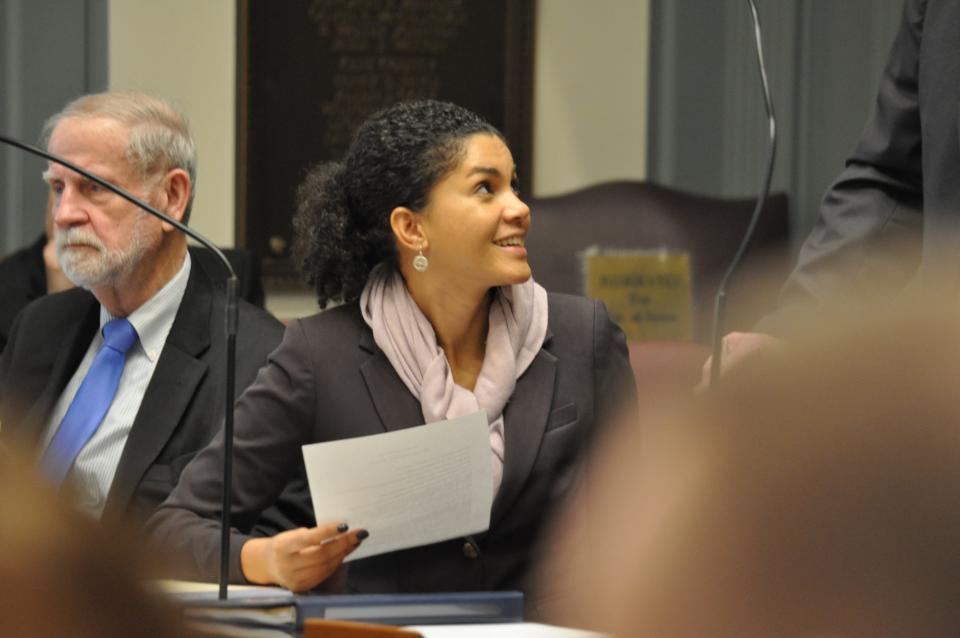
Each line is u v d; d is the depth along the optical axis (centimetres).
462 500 393
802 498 75
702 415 78
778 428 75
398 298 462
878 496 74
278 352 463
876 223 516
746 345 421
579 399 461
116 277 576
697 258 1027
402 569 434
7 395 593
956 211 488
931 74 501
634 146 1138
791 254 1088
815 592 74
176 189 591
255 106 1095
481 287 452
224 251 721
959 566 73
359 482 385
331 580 460
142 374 580
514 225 450
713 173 1131
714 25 1127
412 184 452
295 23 1099
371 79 1110
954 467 73
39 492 68
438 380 446
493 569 444
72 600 64
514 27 1118
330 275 479
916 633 73
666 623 77
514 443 448
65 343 600
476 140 453
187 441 550
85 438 569
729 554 76
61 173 577
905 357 74
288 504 517
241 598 372
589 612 436
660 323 1023
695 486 77
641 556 78
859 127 1088
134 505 538
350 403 451
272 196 1104
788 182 1107
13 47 1060
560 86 1130
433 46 1114
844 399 75
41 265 883
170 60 1083
